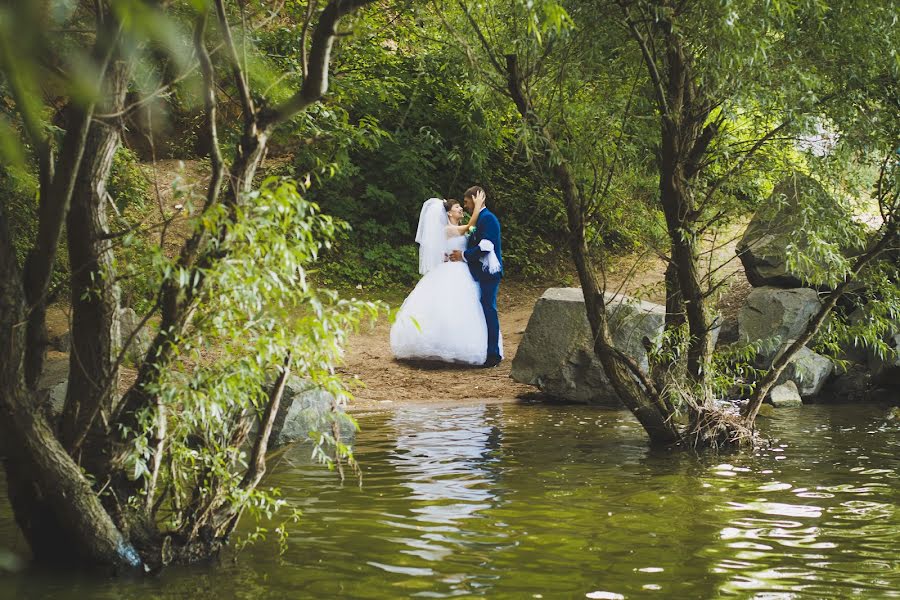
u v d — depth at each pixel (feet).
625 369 25.12
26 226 31.17
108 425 12.72
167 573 12.82
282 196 11.47
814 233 24.04
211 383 12.29
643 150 25.00
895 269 26.48
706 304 25.59
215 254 12.18
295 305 12.50
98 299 12.32
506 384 36.96
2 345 11.00
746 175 25.07
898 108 24.38
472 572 12.96
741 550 14.25
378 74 44.45
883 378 36.40
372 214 58.13
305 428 24.64
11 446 11.63
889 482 19.83
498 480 19.97
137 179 36.37
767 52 21.79
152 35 1.88
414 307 39.55
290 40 22.12
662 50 23.36
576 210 24.12
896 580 12.59
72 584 12.16
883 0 21.85
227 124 23.85
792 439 26.17
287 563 13.39
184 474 13.89
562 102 22.76
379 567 13.20
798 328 36.60
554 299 35.42
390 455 23.08
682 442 24.84
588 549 14.29
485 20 23.27
